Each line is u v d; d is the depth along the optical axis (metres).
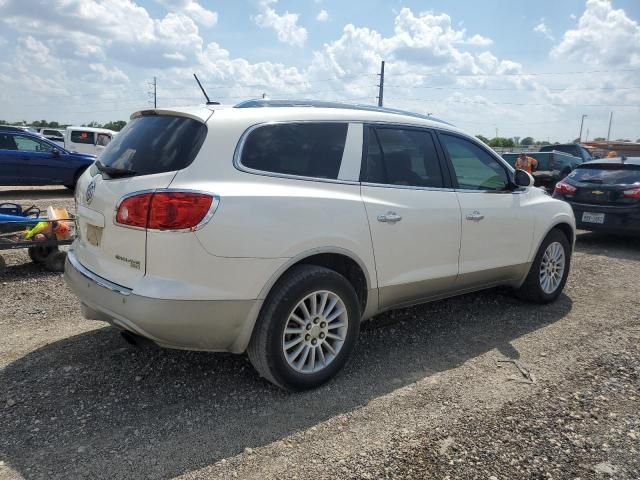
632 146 41.44
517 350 4.14
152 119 3.43
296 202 3.21
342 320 3.50
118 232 3.04
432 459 2.71
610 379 3.64
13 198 13.22
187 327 2.94
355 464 2.66
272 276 3.12
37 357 3.80
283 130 3.37
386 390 3.45
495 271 4.65
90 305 3.21
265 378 3.47
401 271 3.84
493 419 3.10
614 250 8.44
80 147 20.00
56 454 2.69
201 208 2.88
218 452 2.75
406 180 3.94
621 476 2.60
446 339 4.34
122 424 2.98
